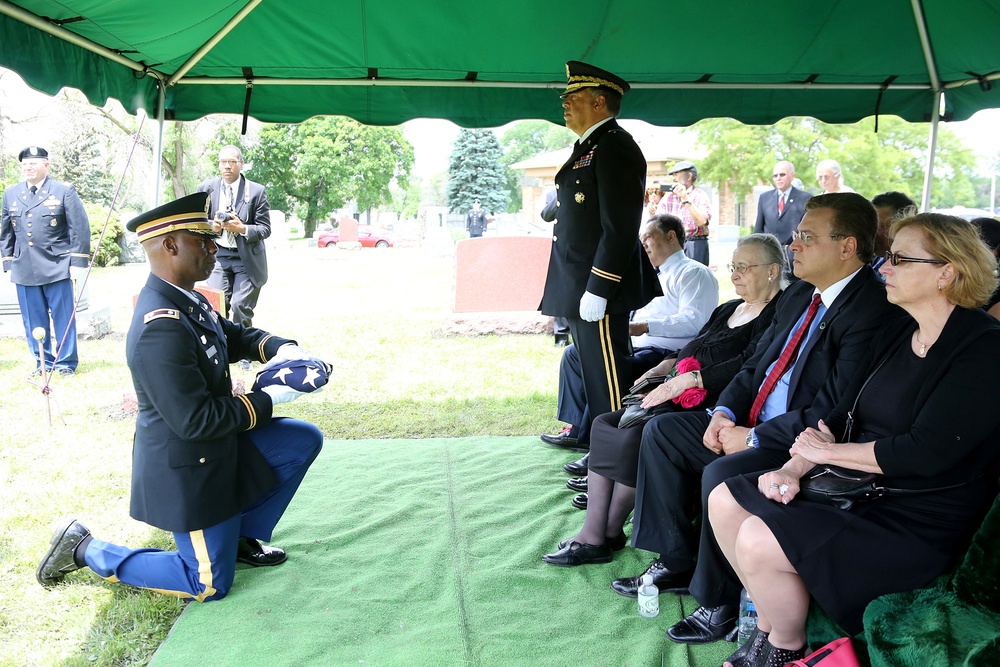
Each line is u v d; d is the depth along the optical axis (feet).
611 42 16.24
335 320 33.30
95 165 74.49
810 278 8.80
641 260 12.80
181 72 15.60
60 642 8.70
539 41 16.11
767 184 79.20
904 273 7.00
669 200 26.81
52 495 13.00
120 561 9.64
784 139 76.95
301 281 50.62
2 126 67.87
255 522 10.49
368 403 19.27
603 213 11.61
